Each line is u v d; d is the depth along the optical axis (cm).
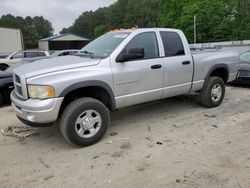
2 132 486
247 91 801
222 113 564
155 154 382
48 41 5425
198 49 666
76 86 388
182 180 316
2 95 695
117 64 433
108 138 445
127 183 314
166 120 528
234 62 639
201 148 397
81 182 320
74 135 397
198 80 561
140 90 465
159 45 491
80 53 490
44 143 437
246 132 454
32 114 374
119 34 482
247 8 4288
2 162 376
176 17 5009
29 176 337
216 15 4309
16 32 3375
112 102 435
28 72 387
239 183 307
